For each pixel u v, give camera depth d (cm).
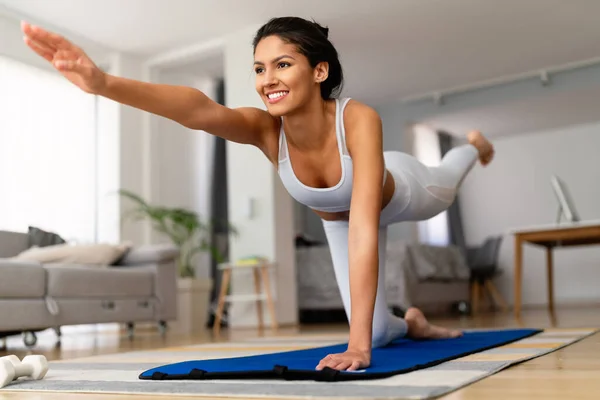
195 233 656
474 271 756
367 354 139
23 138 546
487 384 121
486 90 739
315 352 192
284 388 118
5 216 525
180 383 132
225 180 675
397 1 521
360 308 143
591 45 630
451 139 908
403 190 197
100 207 600
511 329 297
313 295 613
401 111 789
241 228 543
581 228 462
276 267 528
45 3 507
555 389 111
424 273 592
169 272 439
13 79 544
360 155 155
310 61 154
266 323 525
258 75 156
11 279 321
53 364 209
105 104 613
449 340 233
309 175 170
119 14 531
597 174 850
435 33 584
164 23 550
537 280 873
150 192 617
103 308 381
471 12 545
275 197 536
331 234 201
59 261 397
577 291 848
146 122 627
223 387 123
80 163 593
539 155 889
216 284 632
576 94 702
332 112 163
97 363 205
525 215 891
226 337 378
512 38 604
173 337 407
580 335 251
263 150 178
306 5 521
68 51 127
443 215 881
